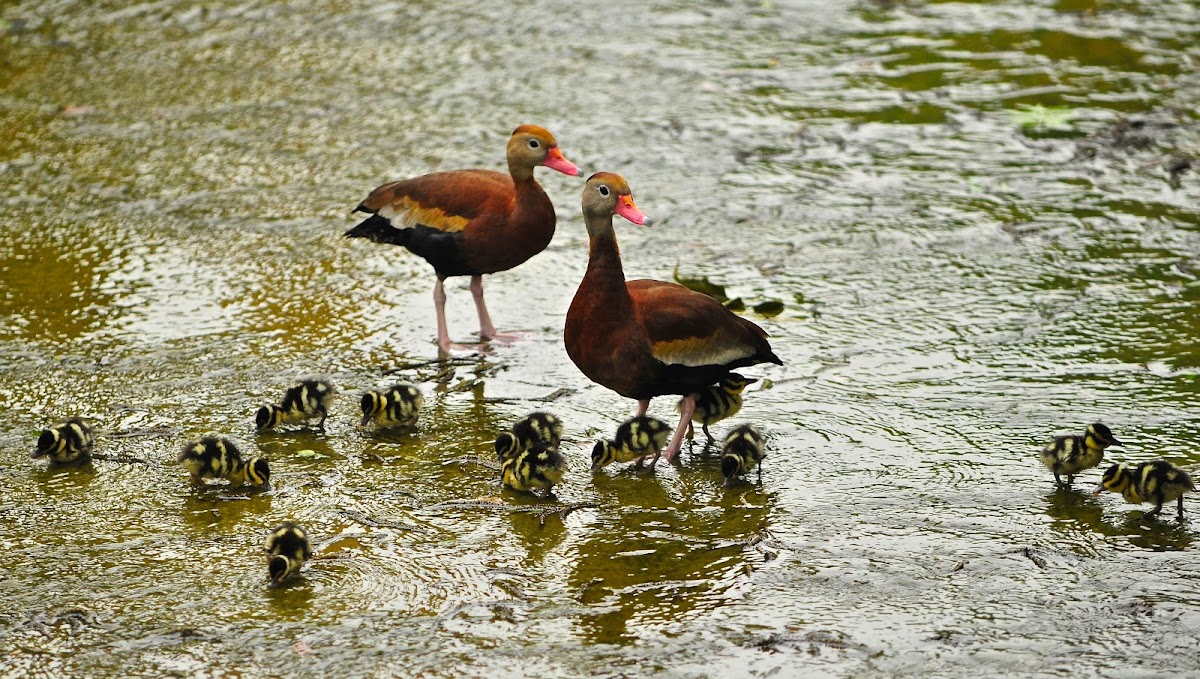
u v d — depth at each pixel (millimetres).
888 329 14000
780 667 8516
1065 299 14570
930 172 18312
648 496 10953
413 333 14211
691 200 17562
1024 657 8555
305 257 16000
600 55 23062
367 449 11742
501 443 11242
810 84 21703
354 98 21094
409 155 18891
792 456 11508
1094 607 9125
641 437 11078
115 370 13180
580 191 18219
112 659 8648
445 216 13477
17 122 20062
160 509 10672
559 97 21156
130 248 16156
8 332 14000
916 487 10891
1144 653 8578
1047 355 13297
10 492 10922
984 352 13398
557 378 13234
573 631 8961
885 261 15711
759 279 15266
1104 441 10516
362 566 9820
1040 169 18297
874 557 9844
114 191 17797
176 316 14445
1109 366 13000
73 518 10508
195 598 9375
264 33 24016
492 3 25594
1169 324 13875
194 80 21797
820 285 15109
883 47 23328
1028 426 11867
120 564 9828
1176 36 23312
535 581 9625
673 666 8539
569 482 11211
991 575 9570
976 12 24984
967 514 10438
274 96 21156
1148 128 19344
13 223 16844
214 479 11141
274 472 11297
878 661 8555
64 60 22609
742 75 22109
